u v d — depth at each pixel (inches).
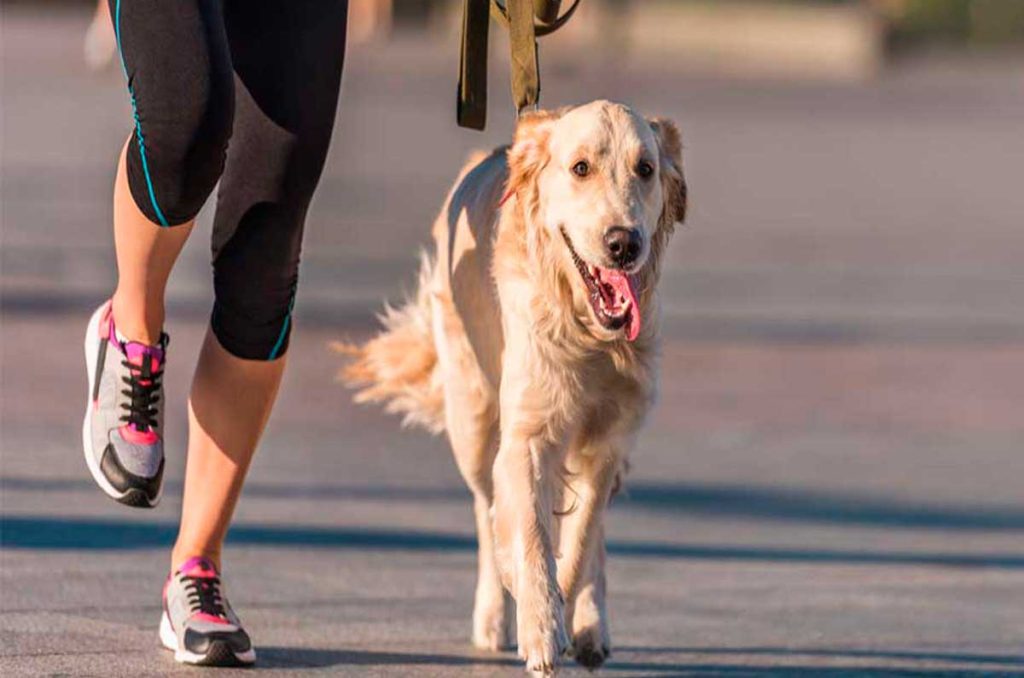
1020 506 530.0
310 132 283.0
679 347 785.6
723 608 380.2
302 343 713.0
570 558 310.8
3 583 346.3
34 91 1836.9
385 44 3336.6
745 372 739.4
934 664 337.1
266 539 416.8
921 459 595.2
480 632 331.9
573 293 299.3
